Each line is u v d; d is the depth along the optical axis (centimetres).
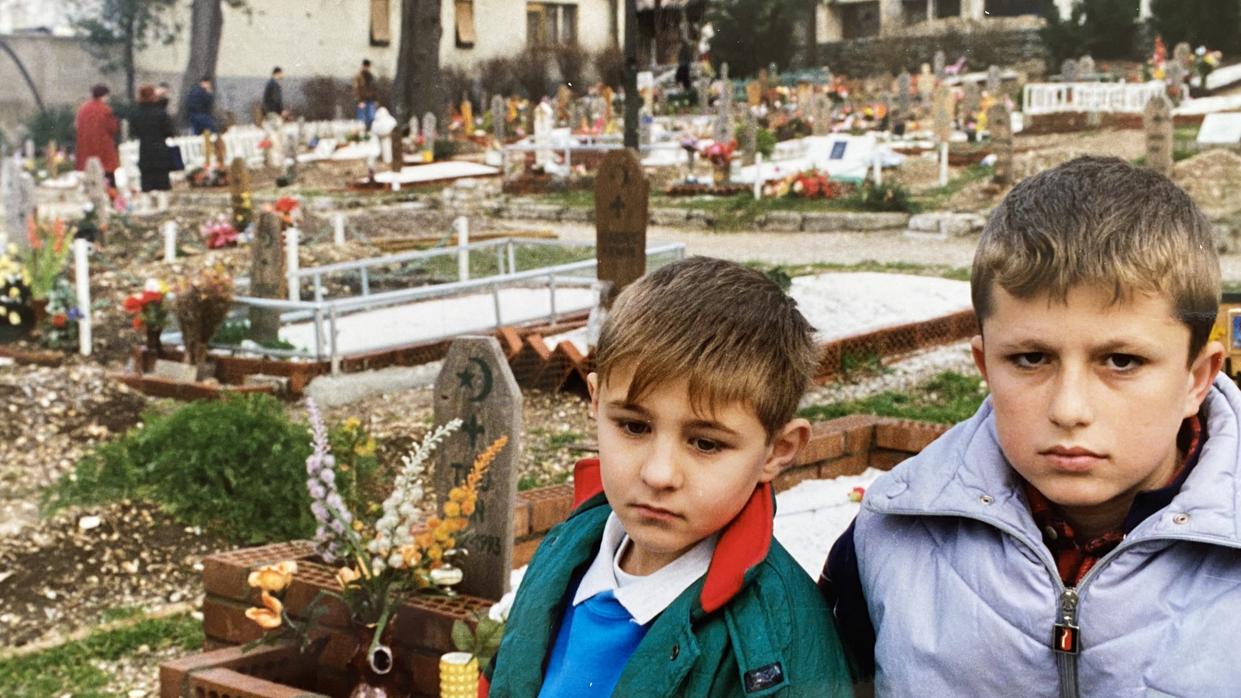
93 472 697
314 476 377
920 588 153
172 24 2862
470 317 1159
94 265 1527
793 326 159
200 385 944
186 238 1762
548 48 2841
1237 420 145
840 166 2297
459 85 2891
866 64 2753
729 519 159
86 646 530
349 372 965
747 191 2200
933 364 961
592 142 2666
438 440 401
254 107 2891
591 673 166
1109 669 138
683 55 2567
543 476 723
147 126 2241
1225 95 2623
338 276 1497
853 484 591
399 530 366
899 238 1856
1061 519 147
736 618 158
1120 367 133
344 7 2875
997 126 2008
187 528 648
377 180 2541
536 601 176
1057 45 2828
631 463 157
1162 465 142
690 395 151
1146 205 132
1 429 796
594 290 1023
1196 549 138
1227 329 281
